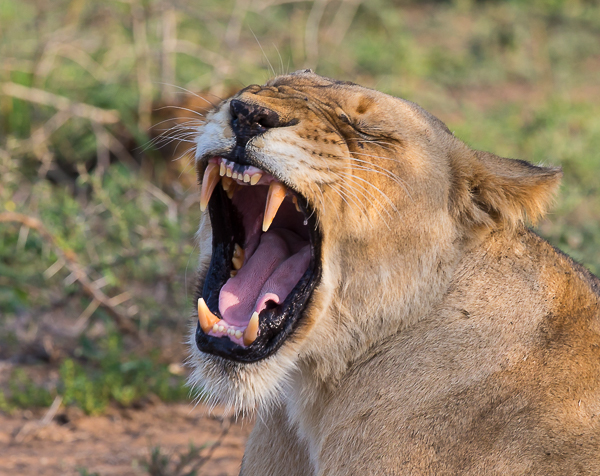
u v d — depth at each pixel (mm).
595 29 28344
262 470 7176
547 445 5996
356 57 23328
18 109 17469
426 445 6254
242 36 22969
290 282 7152
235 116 6465
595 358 6367
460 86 24281
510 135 19422
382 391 6555
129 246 12672
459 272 6738
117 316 11953
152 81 17953
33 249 12695
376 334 6707
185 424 10250
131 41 19469
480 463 6062
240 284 7195
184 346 11953
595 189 15258
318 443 6750
